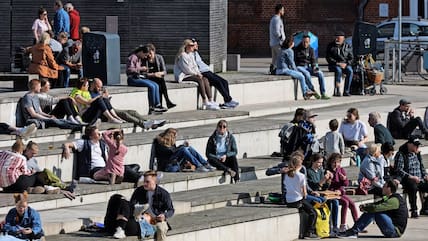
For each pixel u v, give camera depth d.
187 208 23.55
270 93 34.34
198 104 31.69
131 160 26.00
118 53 31.11
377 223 24.69
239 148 28.91
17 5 38.25
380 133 30.05
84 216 21.67
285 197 24.34
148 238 21.16
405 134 31.81
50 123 26.20
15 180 22.38
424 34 49.03
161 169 26.02
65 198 22.77
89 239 20.58
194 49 31.84
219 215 23.22
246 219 23.12
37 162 23.69
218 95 32.41
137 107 29.84
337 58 36.31
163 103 30.64
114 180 24.00
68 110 26.55
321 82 35.47
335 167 25.36
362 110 33.62
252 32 57.62
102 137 24.34
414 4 55.84
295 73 34.91
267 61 50.12
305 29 56.97
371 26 36.94
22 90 30.72
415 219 26.98
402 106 31.92
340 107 34.44
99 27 38.41
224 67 38.56
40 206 22.28
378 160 26.39
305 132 27.59
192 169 26.09
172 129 26.14
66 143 24.25
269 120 31.05
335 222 24.81
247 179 27.19
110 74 30.83
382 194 25.25
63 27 34.34
